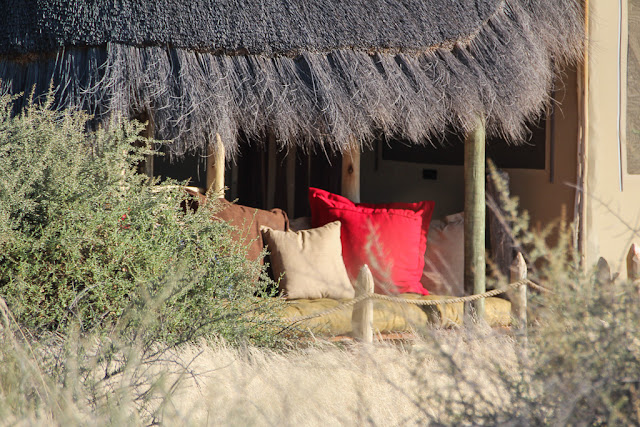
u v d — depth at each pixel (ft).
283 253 62.64
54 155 49.08
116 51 52.70
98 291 47.11
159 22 53.31
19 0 54.39
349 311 57.41
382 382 42.16
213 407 36.91
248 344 50.78
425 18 59.06
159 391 37.76
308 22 56.29
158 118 52.03
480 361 33.78
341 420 35.83
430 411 39.06
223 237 54.85
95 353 40.16
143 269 49.26
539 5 64.64
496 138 75.72
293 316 55.36
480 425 28.99
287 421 35.27
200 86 52.85
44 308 46.68
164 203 52.85
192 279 48.70
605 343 28.71
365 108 55.11
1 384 33.58
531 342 31.40
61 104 51.96
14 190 47.50
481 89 58.29
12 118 51.98
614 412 26.68
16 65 54.19
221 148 64.75
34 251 46.75
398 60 57.93
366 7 58.03
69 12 53.01
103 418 31.83
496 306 61.82
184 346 46.11
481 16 60.85
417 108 56.29
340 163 83.66
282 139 54.34
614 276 32.78
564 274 31.45
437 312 58.23
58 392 32.68
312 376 44.52
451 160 81.56
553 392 28.04
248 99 53.78
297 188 88.22
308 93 54.65
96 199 49.19
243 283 53.06
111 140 50.57
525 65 60.70
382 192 88.94
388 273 44.60
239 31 54.54
